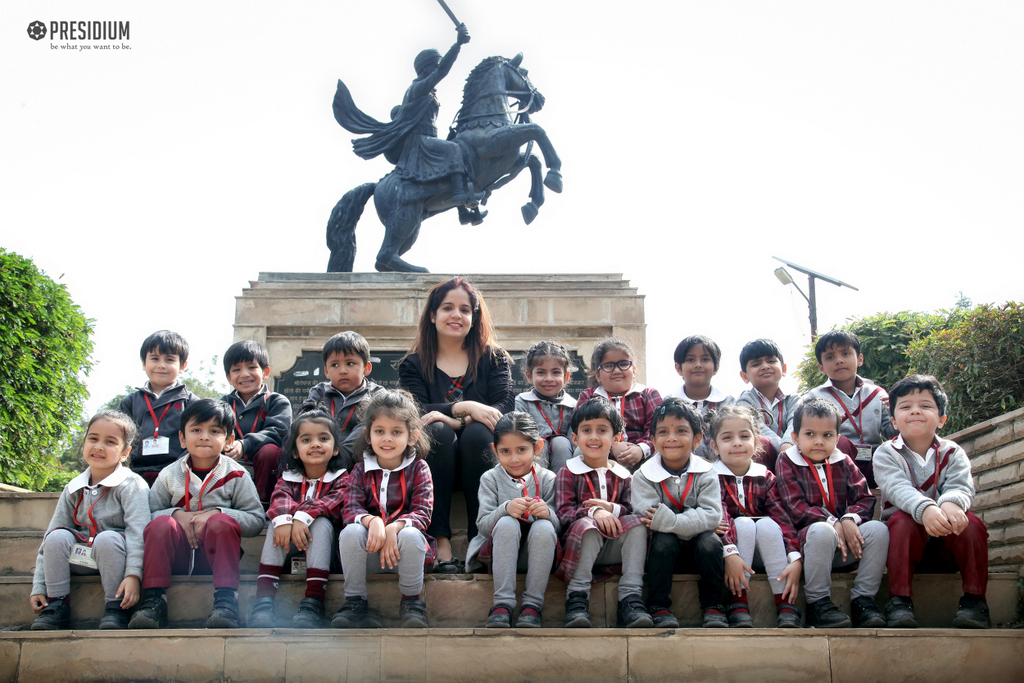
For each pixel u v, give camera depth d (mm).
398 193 8547
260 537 4562
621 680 3539
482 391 5148
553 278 7703
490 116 8984
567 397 5195
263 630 3541
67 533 4008
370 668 3516
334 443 4375
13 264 9852
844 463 4383
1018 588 4188
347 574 3830
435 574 4039
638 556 3961
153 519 4008
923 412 4285
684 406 4230
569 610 3822
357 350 5145
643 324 7379
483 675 3527
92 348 11102
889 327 12344
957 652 3600
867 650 3592
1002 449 4723
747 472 4383
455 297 5125
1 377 9516
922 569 4297
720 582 3920
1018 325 7738
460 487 4770
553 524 3986
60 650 3525
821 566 3951
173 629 3598
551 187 8891
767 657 3572
